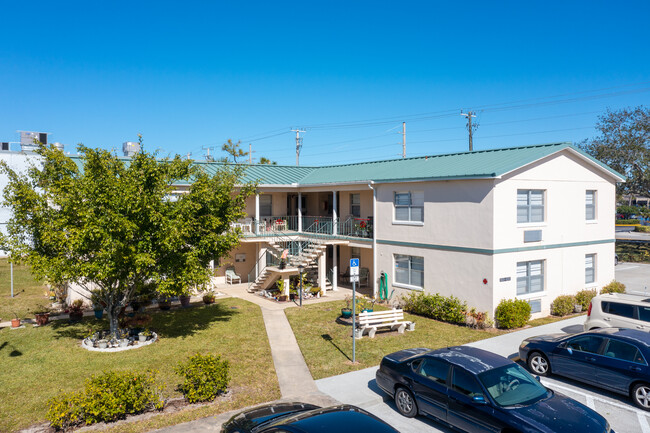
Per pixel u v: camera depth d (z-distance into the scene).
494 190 16.42
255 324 17.27
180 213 13.88
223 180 16.11
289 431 6.45
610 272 21.28
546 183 18.17
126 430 8.92
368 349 14.22
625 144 40.69
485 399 8.02
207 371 10.23
